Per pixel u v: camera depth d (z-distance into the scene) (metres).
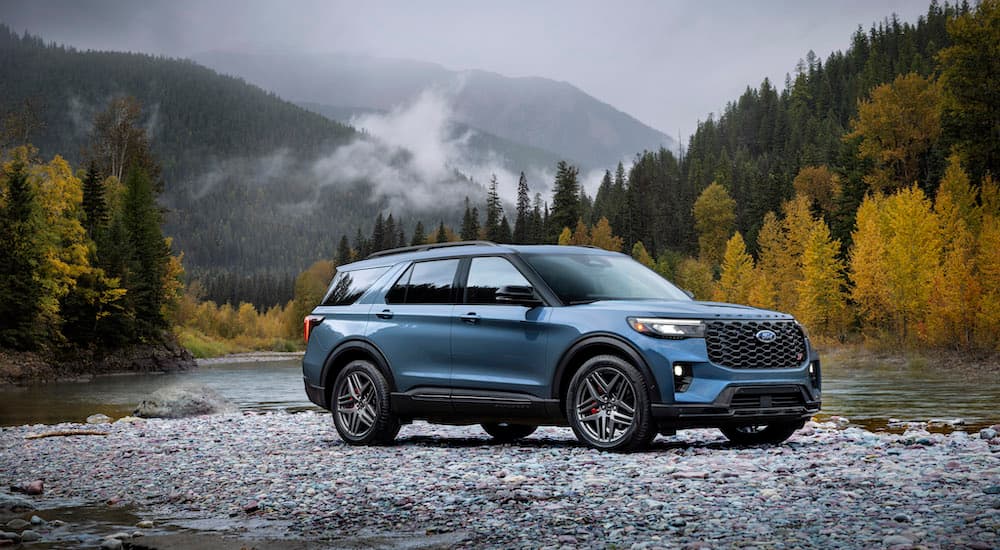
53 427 13.70
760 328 7.44
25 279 55.62
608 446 7.42
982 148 68.00
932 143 93.19
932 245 56.72
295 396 27.36
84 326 65.00
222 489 6.55
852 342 66.19
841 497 5.01
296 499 5.93
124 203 77.44
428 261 8.98
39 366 55.41
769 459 6.74
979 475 5.43
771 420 7.47
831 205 127.69
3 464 8.73
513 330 8.01
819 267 70.12
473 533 4.55
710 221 169.50
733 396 7.15
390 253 9.55
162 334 73.69
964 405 18.38
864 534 4.04
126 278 67.44
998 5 66.38
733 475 5.95
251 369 64.94
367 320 9.16
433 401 8.50
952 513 4.36
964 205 64.75
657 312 7.36
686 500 5.14
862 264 61.88
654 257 162.12
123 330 66.88
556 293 7.99
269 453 8.76
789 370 7.50
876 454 6.89
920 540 3.82
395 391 8.82
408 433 10.71
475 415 8.30
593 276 8.34
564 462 6.87
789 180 153.38
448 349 8.41
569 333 7.66
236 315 154.62
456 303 8.51
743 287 91.06
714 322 7.29
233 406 17.17
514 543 4.26
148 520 5.40
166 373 62.50
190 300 114.94
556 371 7.73
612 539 4.25
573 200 151.12
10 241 55.72
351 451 8.53
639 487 5.59
